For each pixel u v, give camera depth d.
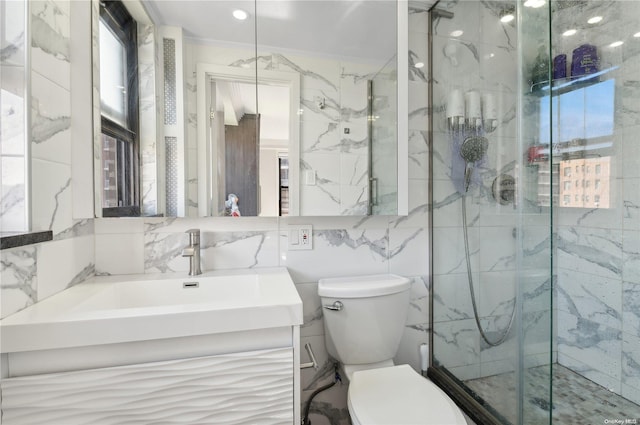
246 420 0.75
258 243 1.28
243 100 1.22
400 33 1.38
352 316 1.16
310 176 1.29
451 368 1.40
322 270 1.35
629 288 1.43
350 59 1.34
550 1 0.99
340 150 1.33
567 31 1.67
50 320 0.65
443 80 1.44
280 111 1.26
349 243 1.38
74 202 0.99
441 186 1.45
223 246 1.24
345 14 1.34
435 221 1.48
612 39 1.47
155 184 1.14
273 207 1.25
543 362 0.99
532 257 1.04
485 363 1.22
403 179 1.39
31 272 0.78
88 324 0.66
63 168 0.94
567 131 1.68
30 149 0.77
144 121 1.13
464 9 1.33
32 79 0.79
